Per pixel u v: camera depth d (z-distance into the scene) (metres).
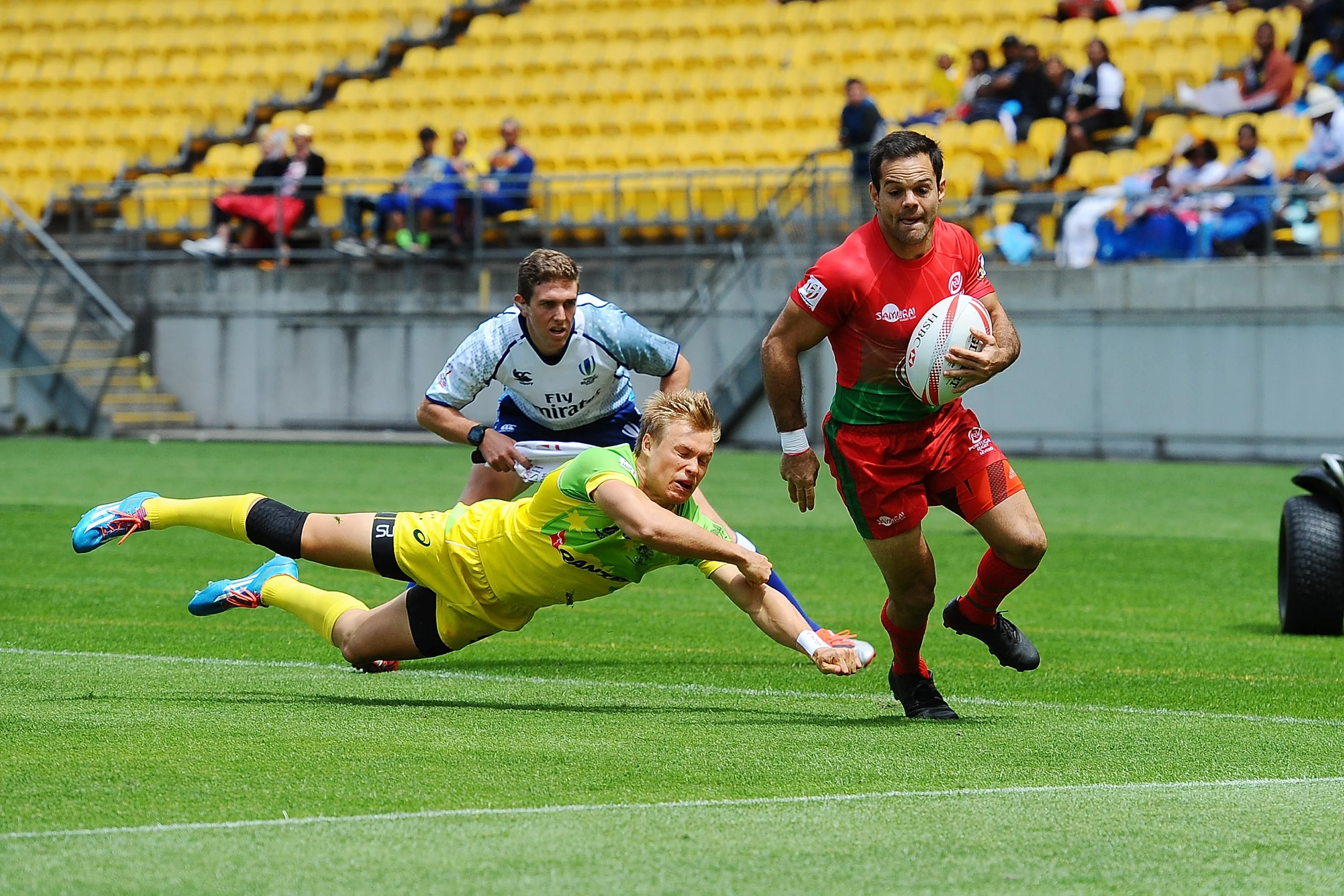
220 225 88.50
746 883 13.38
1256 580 37.53
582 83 93.31
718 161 86.25
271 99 100.44
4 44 106.06
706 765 17.88
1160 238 71.38
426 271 83.19
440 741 19.16
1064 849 14.48
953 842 14.66
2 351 84.88
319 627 22.73
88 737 19.14
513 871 13.66
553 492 20.28
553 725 20.33
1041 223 73.81
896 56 89.19
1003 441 73.06
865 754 18.61
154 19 104.75
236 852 14.19
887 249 19.89
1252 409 69.31
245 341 85.81
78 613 30.98
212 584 23.33
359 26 100.75
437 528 21.27
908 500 20.45
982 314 19.73
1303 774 17.67
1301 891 13.27
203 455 72.25
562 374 25.52
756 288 76.69
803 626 20.14
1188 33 82.50
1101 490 58.38
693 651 27.58
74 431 84.00
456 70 97.19
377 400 83.62
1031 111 77.50
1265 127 75.69
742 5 94.62
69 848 14.26
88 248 92.31
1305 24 79.88
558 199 85.19
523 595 21.02
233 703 21.72
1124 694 23.58
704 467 20.11
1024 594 35.28
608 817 15.50
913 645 21.38
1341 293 67.69
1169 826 15.29
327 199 88.69
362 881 13.37
